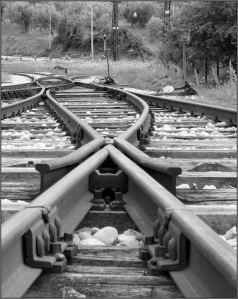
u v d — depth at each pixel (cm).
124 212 459
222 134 992
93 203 484
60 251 334
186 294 282
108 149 626
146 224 410
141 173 449
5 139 930
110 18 9119
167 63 3284
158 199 360
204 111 1264
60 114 1223
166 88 2431
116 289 298
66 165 518
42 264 311
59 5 11350
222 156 746
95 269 328
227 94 1952
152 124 1125
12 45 11094
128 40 8244
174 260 317
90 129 801
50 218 346
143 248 349
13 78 4419
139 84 3116
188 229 293
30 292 292
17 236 285
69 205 423
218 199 497
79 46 9700
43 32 11531
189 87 2314
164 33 3381
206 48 2806
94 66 5553
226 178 584
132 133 777
